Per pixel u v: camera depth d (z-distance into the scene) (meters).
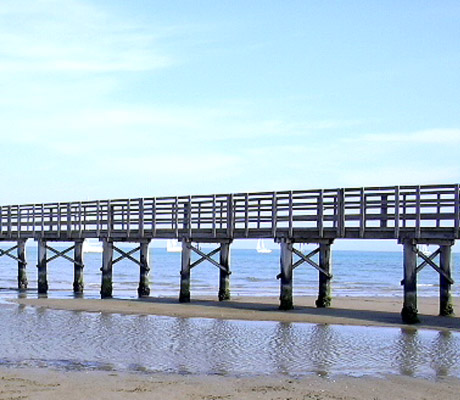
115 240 32.72
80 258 35.88
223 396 12.62
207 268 86.88
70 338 19.36
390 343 18.83
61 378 13.96
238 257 153.25
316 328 21.66
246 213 26.56
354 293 43.66
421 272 84.44
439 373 14.98
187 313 25.45
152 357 16.58
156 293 39.19
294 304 29.97
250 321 23.23
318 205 24.48
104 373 14.55
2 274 66.12
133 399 12.37
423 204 22.23
